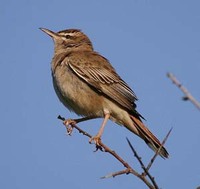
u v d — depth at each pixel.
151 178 6.87
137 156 6.84
